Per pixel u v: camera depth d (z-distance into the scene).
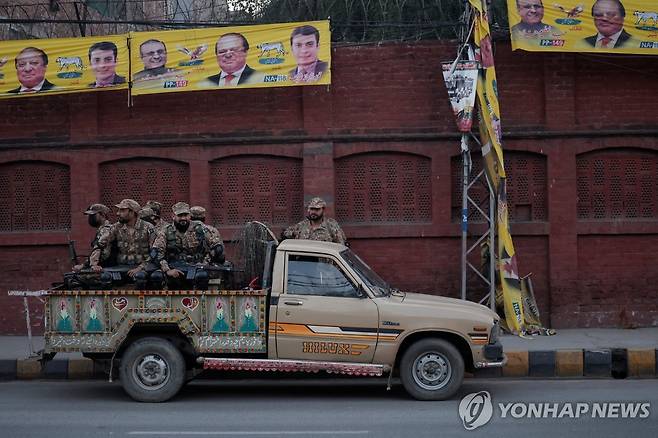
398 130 14.80
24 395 11.02
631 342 13.07
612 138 14.67
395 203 14.93
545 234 14.66
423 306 10.20
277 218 14.97
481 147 14.09
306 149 14.68
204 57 14.40
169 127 14.91
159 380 10.31
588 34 14.07
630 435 8.31
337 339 10.16
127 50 14.42
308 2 16.47
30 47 14.48
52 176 15.09
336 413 9.59
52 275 14.97
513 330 13.77
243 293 10.24
